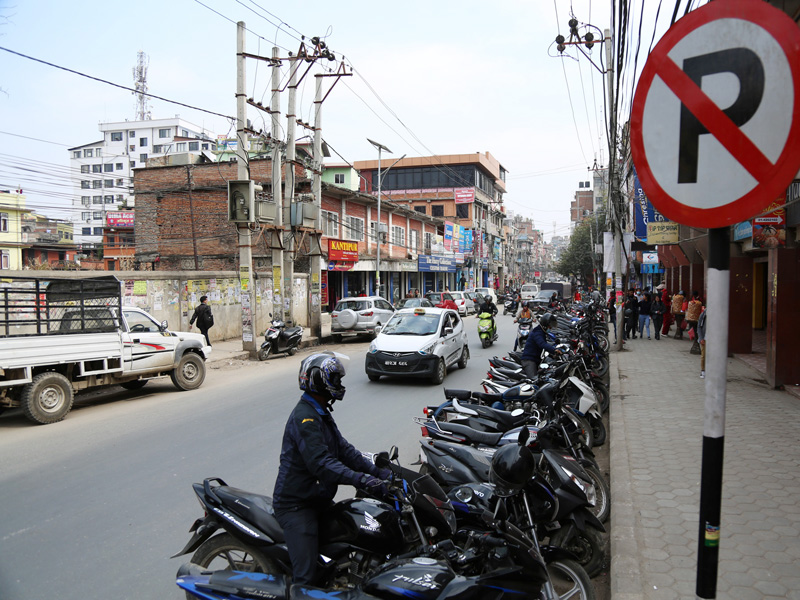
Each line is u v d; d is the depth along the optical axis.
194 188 29.36
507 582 2.79
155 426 8.70
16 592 4.05
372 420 9.05
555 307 23.52
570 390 7.21
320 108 20.08
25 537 4.93
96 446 7.65
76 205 78.56
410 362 11.95
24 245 42.44
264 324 22.50
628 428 7.99
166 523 5.21
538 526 4.25
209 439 7.91
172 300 18.05
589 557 4.32
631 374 12.83
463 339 14.40
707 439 2.29
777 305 10.41
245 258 16.34
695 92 2.21
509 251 95.19
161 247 30.03
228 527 3.57
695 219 2.23
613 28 9.44
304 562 3.23
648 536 4.53
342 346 19.97
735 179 2.14
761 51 2.07
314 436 3.28
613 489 5.62
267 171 28.56
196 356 11.96
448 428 5.64
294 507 3.36
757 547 4.30
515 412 5.94
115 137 80.56
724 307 2.24
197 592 3.26
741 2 2.11
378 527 3.37
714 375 2.27
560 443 5.48
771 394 10.09
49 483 6.23
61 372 9.54
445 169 63.56
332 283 34.16
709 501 2.29
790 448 6.85
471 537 3.10
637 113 2.37
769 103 2.06
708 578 2.30
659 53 2.29
